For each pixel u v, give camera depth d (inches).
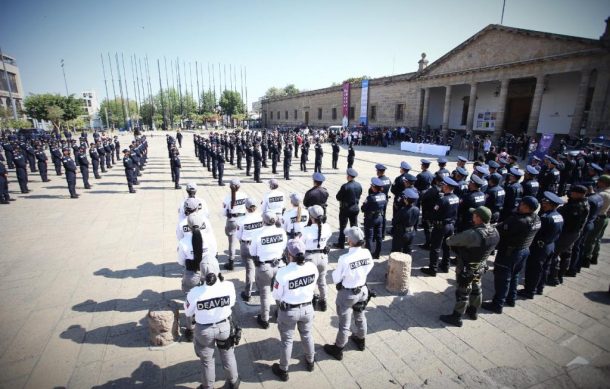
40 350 164.6
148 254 281.3
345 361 159.2
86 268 254.4
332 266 260.1
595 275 253.4
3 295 214.8
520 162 848.3
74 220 374.3
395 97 1473.9
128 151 520.4
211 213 400.5
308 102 2126.0
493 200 269.9
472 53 1122.0
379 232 267.0
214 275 129.6
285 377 146.0
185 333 174.7
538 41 931.3
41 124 1963.6
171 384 144.6
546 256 207.6
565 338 176.7
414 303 210.7
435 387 142.3
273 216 172.7
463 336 178.2
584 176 520.4
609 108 807.1
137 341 172.6
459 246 181.6
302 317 142.6
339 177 650.2
